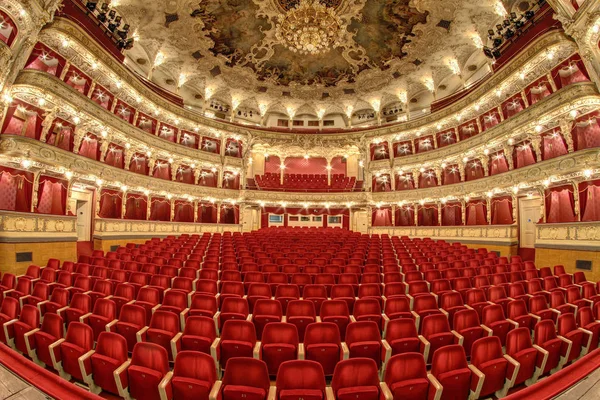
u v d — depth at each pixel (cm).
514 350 346
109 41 1376
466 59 1784
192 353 277
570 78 1165
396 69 1977
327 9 1261
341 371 265
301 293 626
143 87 1619
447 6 1453
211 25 1655
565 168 1069
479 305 515
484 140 1541
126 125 1508
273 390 276
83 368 311
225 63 1969
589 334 407
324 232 1917
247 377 269
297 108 2530
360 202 2277
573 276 737
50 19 958
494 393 332
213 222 2189
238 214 2280
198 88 2217
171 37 1697
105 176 1351
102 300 442
